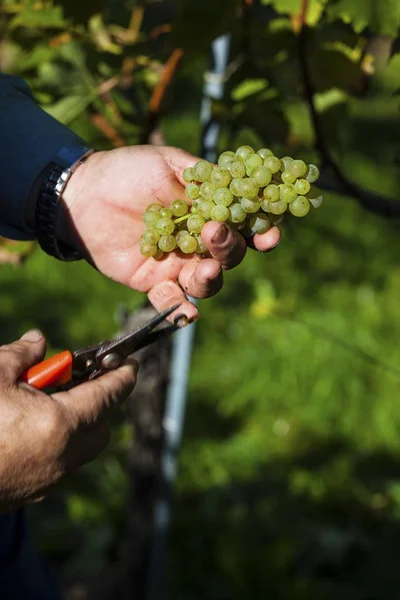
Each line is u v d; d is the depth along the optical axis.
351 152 6.40
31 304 4.72
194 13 1.55
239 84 1.77
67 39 1.85
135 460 2.49
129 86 2.09
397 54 1.45
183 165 1.42
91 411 1.16
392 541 3.35
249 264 4.97
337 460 3.80
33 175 1.50
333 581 3.21
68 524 3.49
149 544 2.58
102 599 3.12
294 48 1.67
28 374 1.17
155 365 2.31
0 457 1.10
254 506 3.54
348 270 5.04
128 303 4.70
